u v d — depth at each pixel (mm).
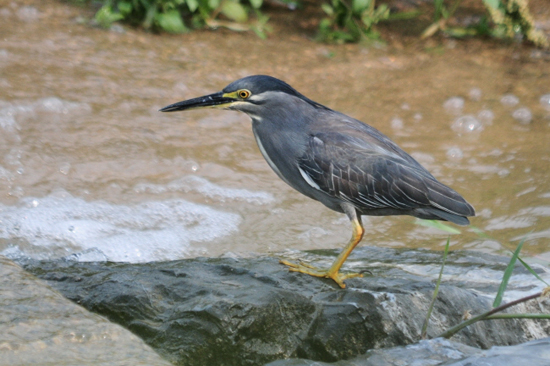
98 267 8422
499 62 18406
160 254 9875
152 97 14859
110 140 12969
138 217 10773
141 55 16953
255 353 6570
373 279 8242
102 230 10328
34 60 15891
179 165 12422
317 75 16750
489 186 12281
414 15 19906
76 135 12992
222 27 19234
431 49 18984
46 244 9773
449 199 8070
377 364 6668
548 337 7527
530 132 14617
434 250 10102
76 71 15641
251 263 8633
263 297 6855
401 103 15586
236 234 10555
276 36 19016
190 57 17109
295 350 6746
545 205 11672
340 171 8391
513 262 6723
